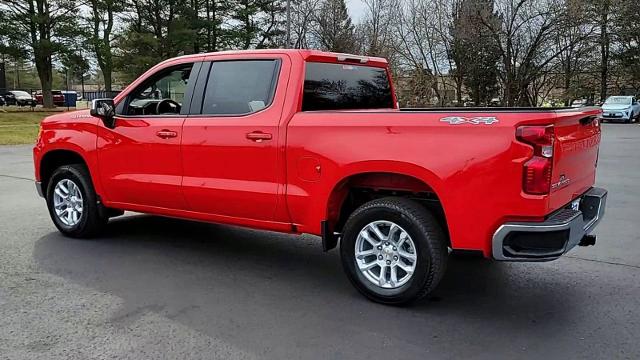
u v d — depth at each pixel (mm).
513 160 3555
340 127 4168
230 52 4926
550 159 3547
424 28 32781
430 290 3980
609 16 40094
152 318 3883
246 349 3408
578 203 4258
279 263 5273
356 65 5246
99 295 4328
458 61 32938
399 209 3986
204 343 3488
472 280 4738
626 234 6266
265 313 3998
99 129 5660
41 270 4949
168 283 4641
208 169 4895
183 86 5195
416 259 3955
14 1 33938
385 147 3965
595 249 5680
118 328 3705
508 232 3600
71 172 5934
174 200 5199
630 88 44625
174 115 5188
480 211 3682
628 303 4191
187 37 35719
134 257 5402
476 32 31297
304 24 34062
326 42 32969
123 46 34750
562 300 4258
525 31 31328
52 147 6027
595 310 4055
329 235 4426
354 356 3318
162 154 5180
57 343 3471
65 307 4066
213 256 5480
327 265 5227
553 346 3453
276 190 4512
